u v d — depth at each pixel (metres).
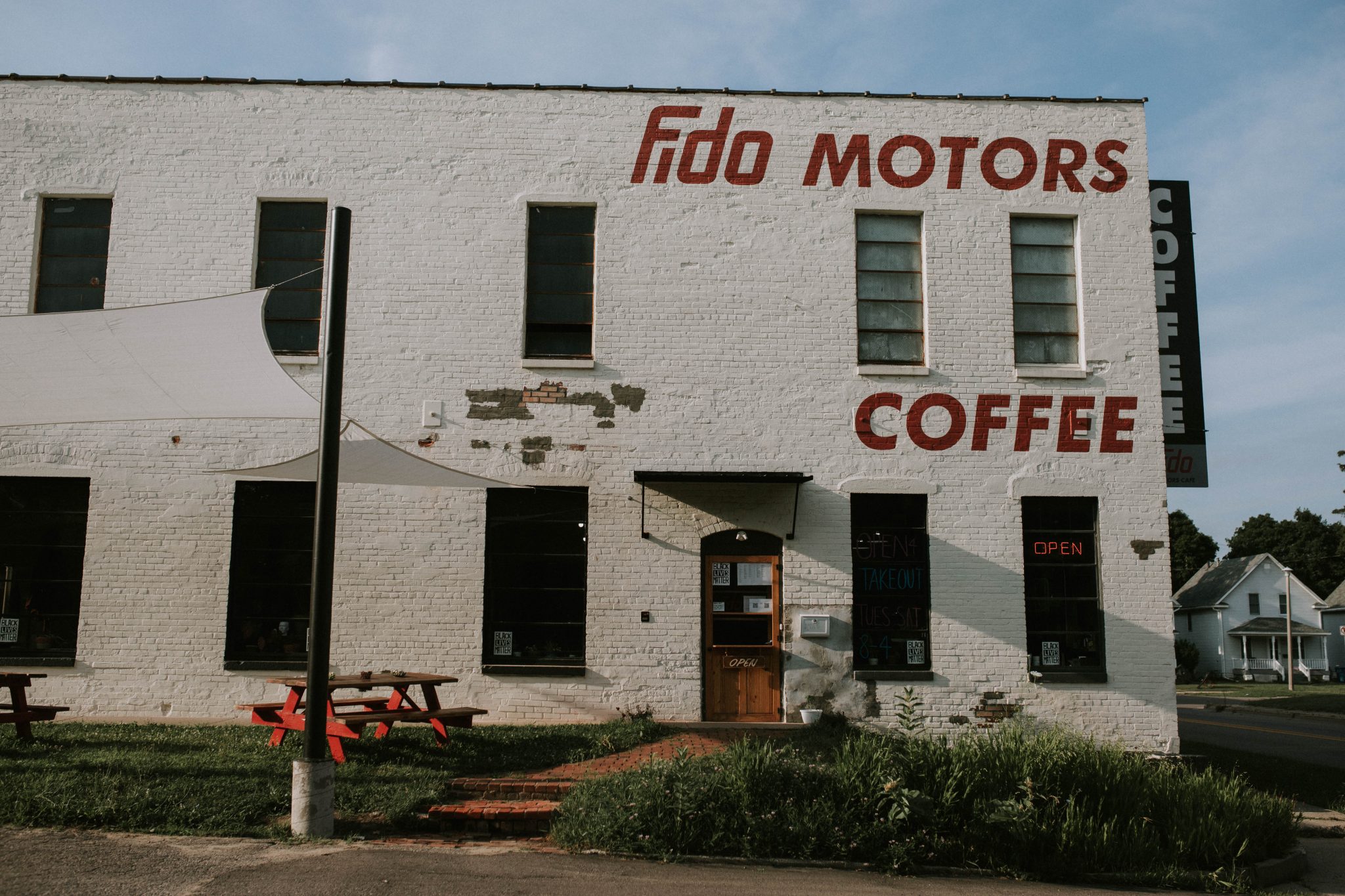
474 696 12.16
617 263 13.06
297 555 12.41
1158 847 8.03
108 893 5.86
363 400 12.63
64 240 12.93
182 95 13.07
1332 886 8.28
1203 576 65.19
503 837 7.74
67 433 12.36
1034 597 12.92
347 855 6.82
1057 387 13.20
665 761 8.57
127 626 12.08
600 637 12.34
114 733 10.32
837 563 12.66
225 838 7.04
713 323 13.01
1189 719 24.89
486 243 13.00
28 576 12.24
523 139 13.23
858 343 13.22
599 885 6.55
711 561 12.64
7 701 11.95
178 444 12.43
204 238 12.84
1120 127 13.71
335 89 13.18
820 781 8.13
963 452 13.00
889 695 12.48
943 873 7.59
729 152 13.37
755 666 12.48
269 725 10.09
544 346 13.02
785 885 6.90
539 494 12.72
